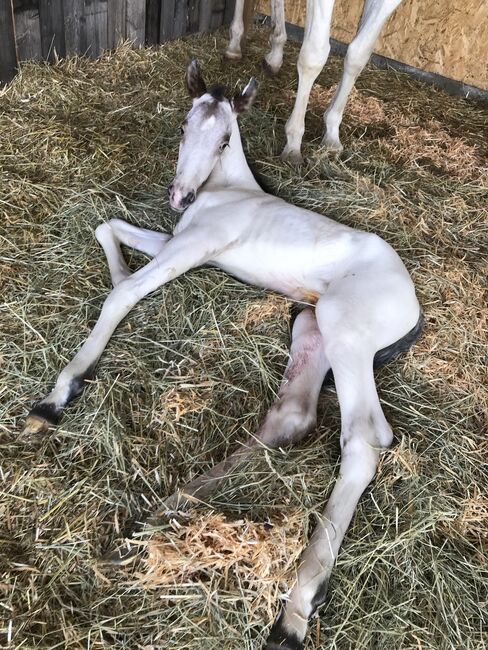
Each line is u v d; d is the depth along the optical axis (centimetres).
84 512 92
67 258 134
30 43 195
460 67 258
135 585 83
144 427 104
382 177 176
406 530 96
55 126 171
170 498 93
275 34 217
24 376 110
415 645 86
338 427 112
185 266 120
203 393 109
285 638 81
